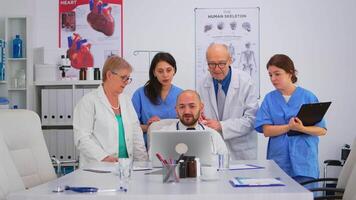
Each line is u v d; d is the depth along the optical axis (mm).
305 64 4246
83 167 2354
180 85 4305
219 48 3107
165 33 4320
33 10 4309
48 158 2447
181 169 1966
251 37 4277
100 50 4367
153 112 3182
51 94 4020
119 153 2771
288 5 4258
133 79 4047
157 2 4324
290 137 2793
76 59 4371
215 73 3117
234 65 4285
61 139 4012
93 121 2748
